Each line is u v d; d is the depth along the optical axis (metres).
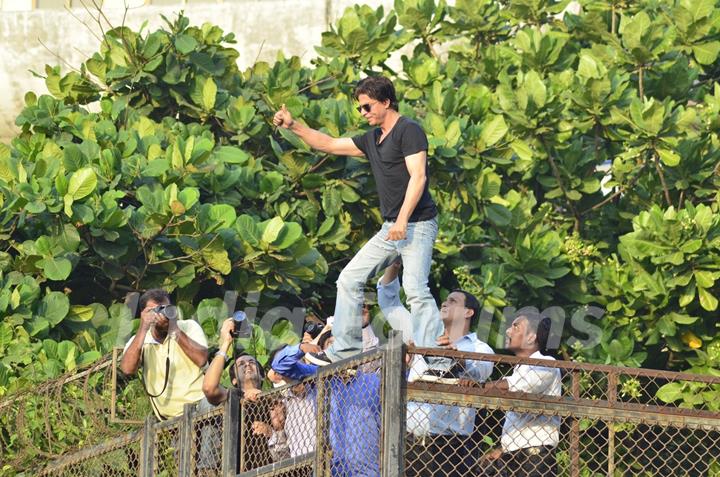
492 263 17.50
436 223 10.99
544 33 20.11
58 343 15.44
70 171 16.55
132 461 12.80
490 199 17.55
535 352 11.52
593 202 18.72
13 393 14.40
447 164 17.23
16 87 23.64
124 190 16.75
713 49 18.91
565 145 18.27
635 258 16.59
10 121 23.70
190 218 15.86
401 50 22.09
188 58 18.08
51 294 15.88
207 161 16.94
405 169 10.80
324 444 10.01
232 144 18.22
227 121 17.75
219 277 16.19
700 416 10.76
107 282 16.97
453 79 19.67
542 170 18.31
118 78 18.05
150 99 18.38
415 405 10.84
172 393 11.80
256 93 18.28
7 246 16.53
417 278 10.84
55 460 13.95
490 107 18.58
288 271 16.39
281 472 10.37
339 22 19.34
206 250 15.94
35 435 14.29
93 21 23.58
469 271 17.34
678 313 16.47
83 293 17.06
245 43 23.11
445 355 9.98
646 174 18.11
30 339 15.71
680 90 18.67
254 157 18.16
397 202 10.85
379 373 9.88
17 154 17.31
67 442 13.88
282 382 11.34
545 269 16.95
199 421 11.34
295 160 17.20
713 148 17.80
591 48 19.30
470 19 19.81
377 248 10.92
